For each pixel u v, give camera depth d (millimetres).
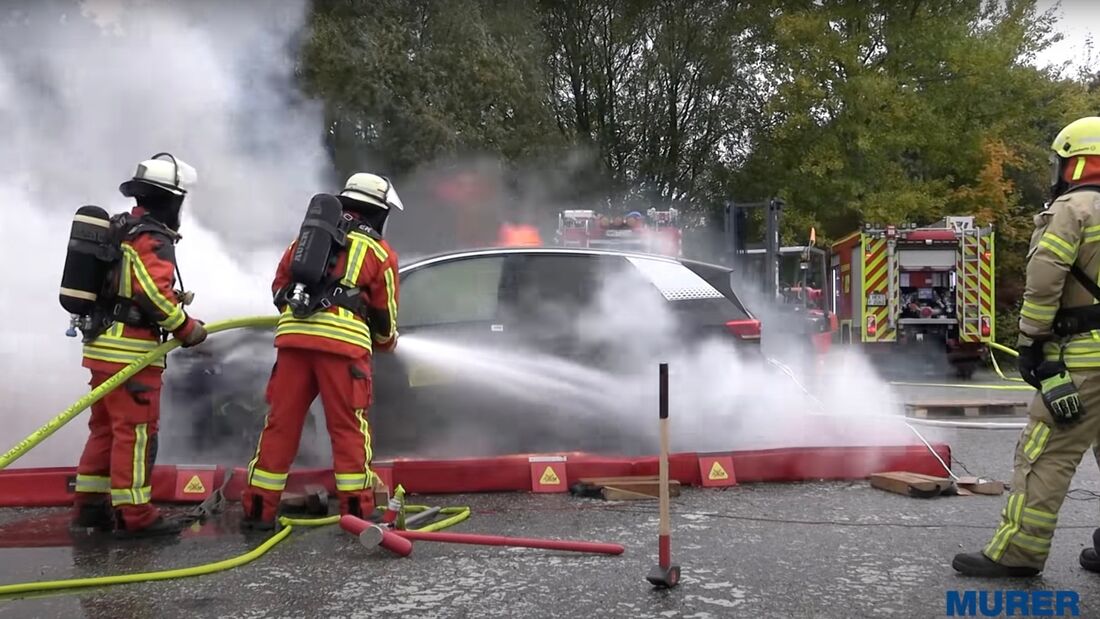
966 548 4488
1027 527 3928
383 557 4336
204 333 4719
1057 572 4109
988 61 20000
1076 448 3896
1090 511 5270
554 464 5820
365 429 4812
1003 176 21000
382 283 4816
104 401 4711
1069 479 3924
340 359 4676
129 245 4520
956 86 20438
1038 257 3764
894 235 15234
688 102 26344
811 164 20609
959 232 15250
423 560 4285
